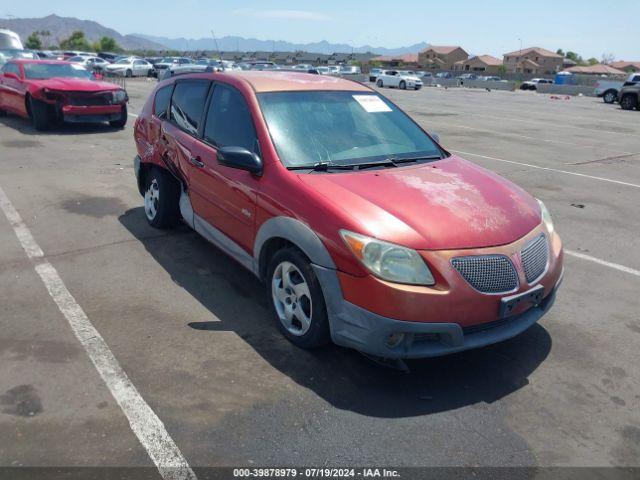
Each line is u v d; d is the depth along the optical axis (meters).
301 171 3.78
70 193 7.23
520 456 2.80
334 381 3.34
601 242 6.11
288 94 4.40
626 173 9.98
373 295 3.08
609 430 3.02
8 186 7.45
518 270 3.30
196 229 4.94
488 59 126.06
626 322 4.26
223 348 3.65
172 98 5.45
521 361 3.66
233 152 3.79
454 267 3.12
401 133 4.60
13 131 11.97
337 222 3.25
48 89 11.62
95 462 2.62
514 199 3.84
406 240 3.14
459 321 3.14
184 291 4.46
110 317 4.00
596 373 3.55
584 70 104.94
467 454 2.80
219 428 2.89
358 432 2.91
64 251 5.22
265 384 3.28
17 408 2.97
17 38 23.61
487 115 20.78
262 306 4.25
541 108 26.05
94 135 11.96
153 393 3.15
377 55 139.88
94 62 42.38
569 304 4.54
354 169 3.92
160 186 5.54
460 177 4.00
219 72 4.95
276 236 3.64
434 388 3.33
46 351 3.53
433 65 125.50
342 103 4.55
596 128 17.44
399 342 3.16
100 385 3.20
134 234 5.73
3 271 4.72
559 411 3.16
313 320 3.44
